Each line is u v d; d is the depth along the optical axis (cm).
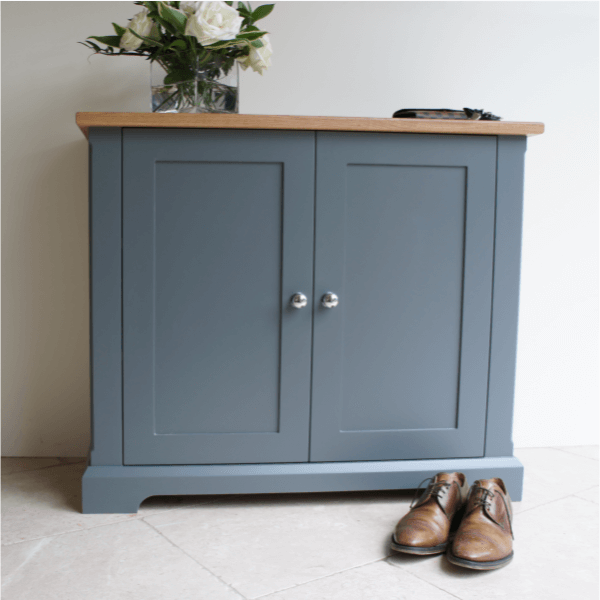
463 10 195
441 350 157
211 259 148
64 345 190
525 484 172
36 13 181
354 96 193
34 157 184
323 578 119
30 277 188
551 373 207
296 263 150
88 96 184
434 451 158
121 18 183
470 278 155
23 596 110
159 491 148
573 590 116
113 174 143
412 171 152
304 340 151
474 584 118
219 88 155
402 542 126
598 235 205
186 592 113
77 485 167
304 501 158
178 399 150
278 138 146
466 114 157
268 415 152
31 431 192
